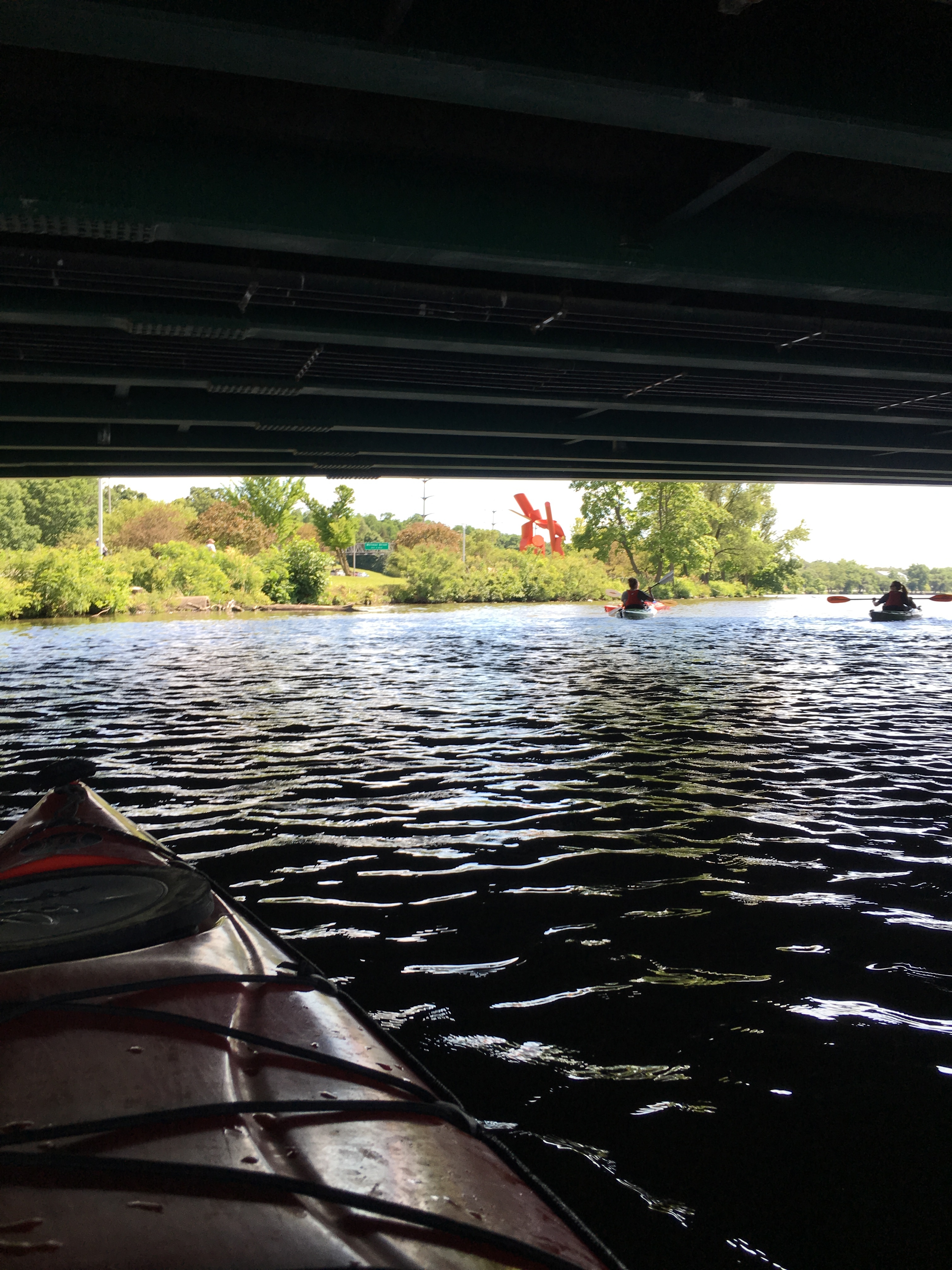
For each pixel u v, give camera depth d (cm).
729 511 7419
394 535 11000
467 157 659
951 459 1861
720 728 1060
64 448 1351
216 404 1191
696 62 505
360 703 1261
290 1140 178
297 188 632
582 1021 356
